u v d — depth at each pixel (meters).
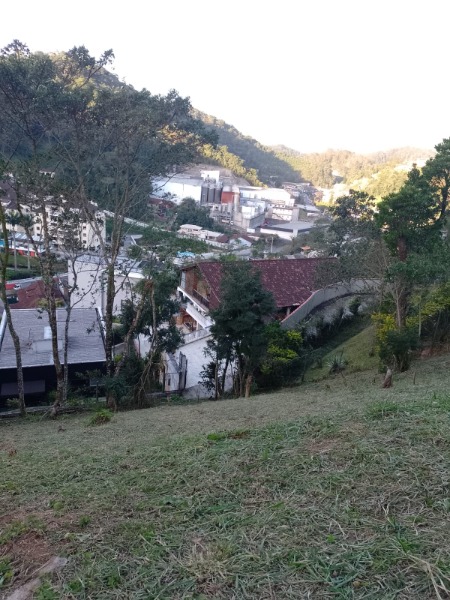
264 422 7.07
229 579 2.97
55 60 13.34
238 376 15.68
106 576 3.13
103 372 19.39
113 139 14.13
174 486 4.48
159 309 17.03
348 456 4.56
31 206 13.54
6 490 5.01
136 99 13.83
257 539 3.39
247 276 14.45
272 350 16.39
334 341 21.69
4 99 12.18
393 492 3.83
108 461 5.73
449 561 2.92
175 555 3.29
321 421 5.79
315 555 3.12
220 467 4.73
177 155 14.94
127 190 15.04
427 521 3.41
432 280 13.11
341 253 27.16
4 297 13.48
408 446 4.63
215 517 3.75
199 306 23.02
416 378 11.11
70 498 4.49
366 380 12.87
